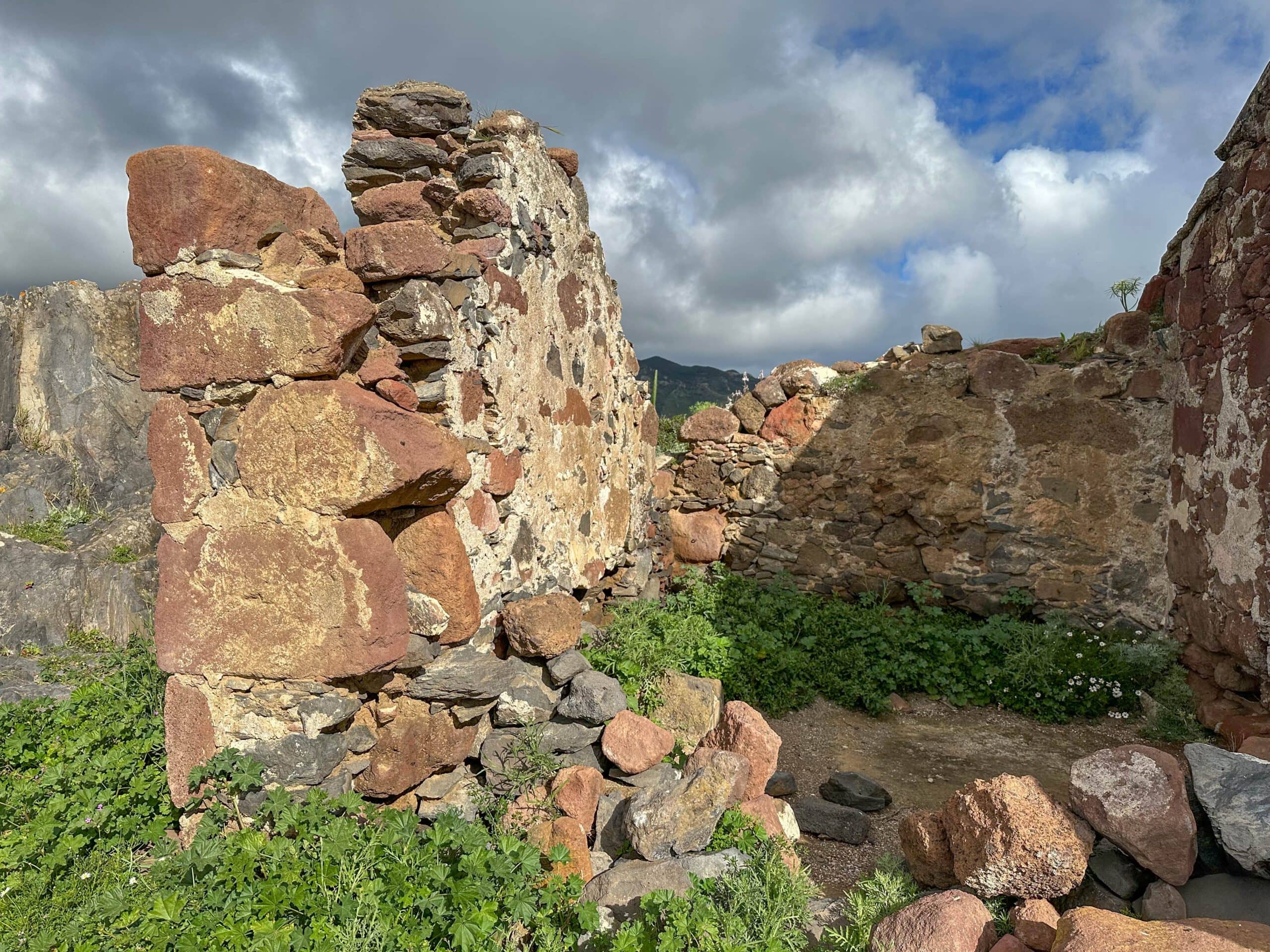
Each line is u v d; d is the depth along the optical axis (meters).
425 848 2.80
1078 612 6.96
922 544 7.55
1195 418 6.08
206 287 2.88
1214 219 5.80
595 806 3.38
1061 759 5.00
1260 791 2.82
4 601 7.75
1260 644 5.04
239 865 2.62
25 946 2.56
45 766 3.76
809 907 3.09
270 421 2.88
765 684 5.64
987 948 2.56
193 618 3.04
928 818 3.23
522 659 3.71
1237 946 2.07
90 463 9.99
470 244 3.60
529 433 4.16
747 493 8.23
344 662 2.91
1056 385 7.04
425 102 3.67
